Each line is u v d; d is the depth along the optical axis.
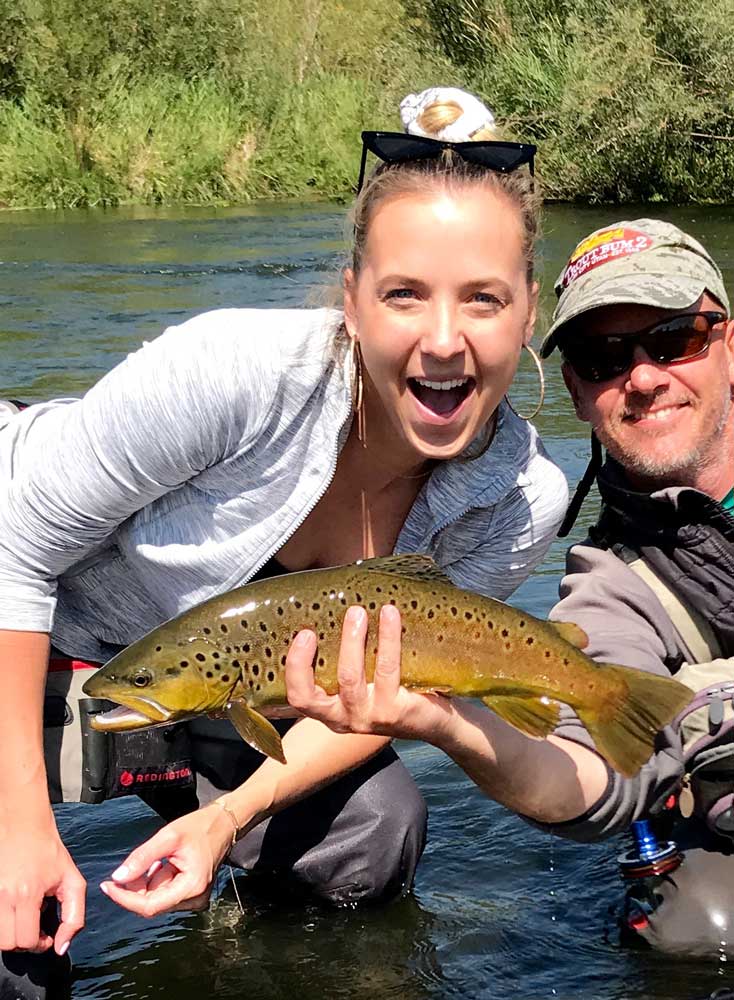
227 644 0.91
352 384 1.05
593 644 1.10
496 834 1.33
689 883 1.14
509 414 1.13
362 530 1.14
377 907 1.20
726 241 5.56
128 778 1.18
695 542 1.12
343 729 0.91
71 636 1.19
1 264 5.21
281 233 6.07
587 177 7.84
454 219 0.95
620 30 7.69
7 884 1.00
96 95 8.05
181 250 5.54
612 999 1.04
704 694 1.11
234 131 8.28
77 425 1.07
